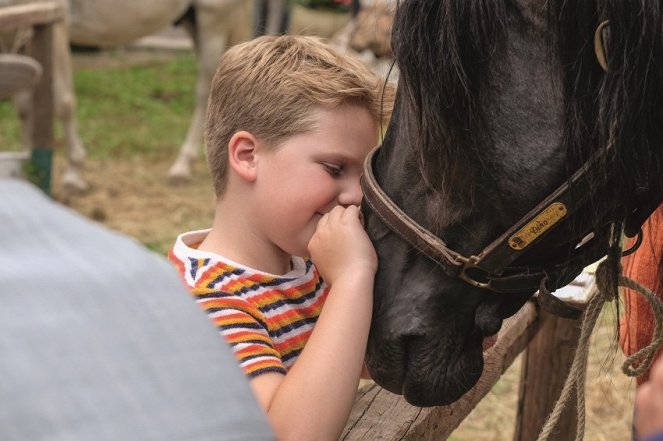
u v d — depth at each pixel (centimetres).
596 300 173
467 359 164
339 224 164
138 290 78
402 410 200
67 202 681
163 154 824
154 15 776
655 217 197
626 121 141
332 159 170
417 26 146
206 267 172
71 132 700
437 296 160
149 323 77
